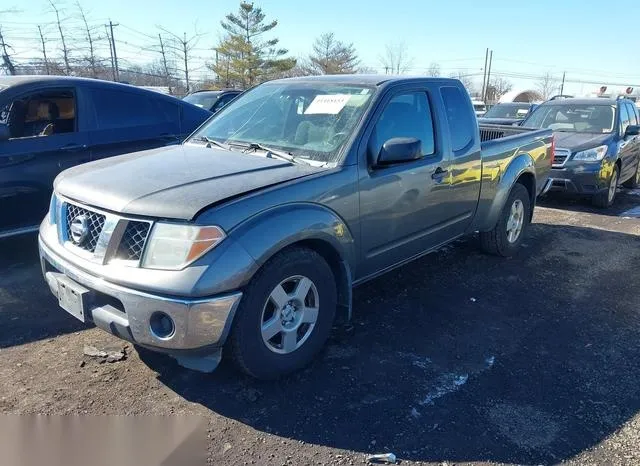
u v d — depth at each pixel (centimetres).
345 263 339
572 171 806
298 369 324
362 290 458
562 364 343
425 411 289
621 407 298
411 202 387
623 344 373
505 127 633
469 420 282
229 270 263
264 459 250
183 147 398
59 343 354
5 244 561
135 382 309
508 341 373
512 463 252
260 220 281
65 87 529
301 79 437
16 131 544
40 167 495
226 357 298
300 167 331
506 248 551
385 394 304
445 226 441
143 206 273
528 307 434
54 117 530
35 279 464
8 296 427
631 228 712
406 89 395
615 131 877
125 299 267
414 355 349
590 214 802
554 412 291
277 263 289
